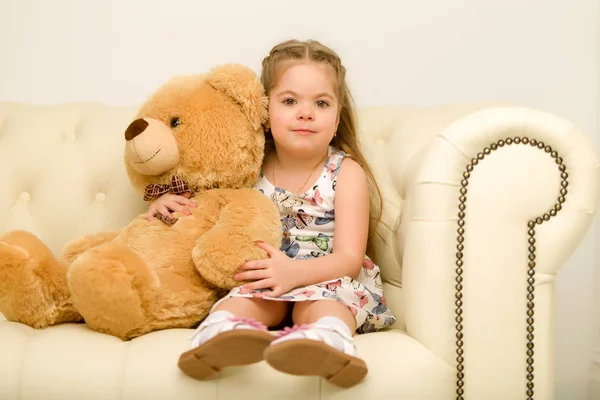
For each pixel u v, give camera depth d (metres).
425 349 1.14
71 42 1.91
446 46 1.89
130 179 1.48
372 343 1.15
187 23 1.90
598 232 1.85
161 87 1.46
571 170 1.13
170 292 1.27
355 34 1.89
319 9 1.89
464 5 1.88
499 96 1.89
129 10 1.90
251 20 1.89
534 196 1.14
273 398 1.07
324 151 1.49
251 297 1.26
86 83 1.92
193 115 1.37
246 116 1.39
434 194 1.16
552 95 1.88
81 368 1.09
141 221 1.41
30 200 1.63
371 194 1.52
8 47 1.92
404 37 1.89
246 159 1.39
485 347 1.13
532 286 1.14
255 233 1.31
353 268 1.37
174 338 1.15
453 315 1.14
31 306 1.24
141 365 1.09
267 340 1.01
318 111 1.43
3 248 1.23
